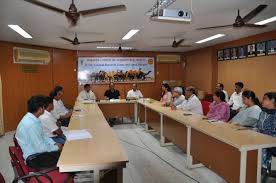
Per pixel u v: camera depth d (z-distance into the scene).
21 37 5.61
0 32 4.96
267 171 2.68
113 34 5.52
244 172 2.27
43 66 7.24
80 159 1.91
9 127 6.09
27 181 2.00
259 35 5.77
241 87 5.69
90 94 7.41
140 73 9.32
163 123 4.58
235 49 6.72
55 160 2.25
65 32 5.16
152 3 3.22
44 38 5.82
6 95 6.00
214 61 7.79
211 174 3.29
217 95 4.11
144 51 9.31
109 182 2.05
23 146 2.25
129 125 6.61
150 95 9.48
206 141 2.99
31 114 2.37
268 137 2.52
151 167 3.57
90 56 8.73
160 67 9.55
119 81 9.10
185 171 3.40
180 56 9.69
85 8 3.38
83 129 2.97
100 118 3.77
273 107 3.00
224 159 2.61
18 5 3.21
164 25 4.64
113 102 6.62
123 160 1.89
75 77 8.55
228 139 2.45
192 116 3.92
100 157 1.96
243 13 3.84
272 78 5.46
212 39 6.57
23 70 6.51
